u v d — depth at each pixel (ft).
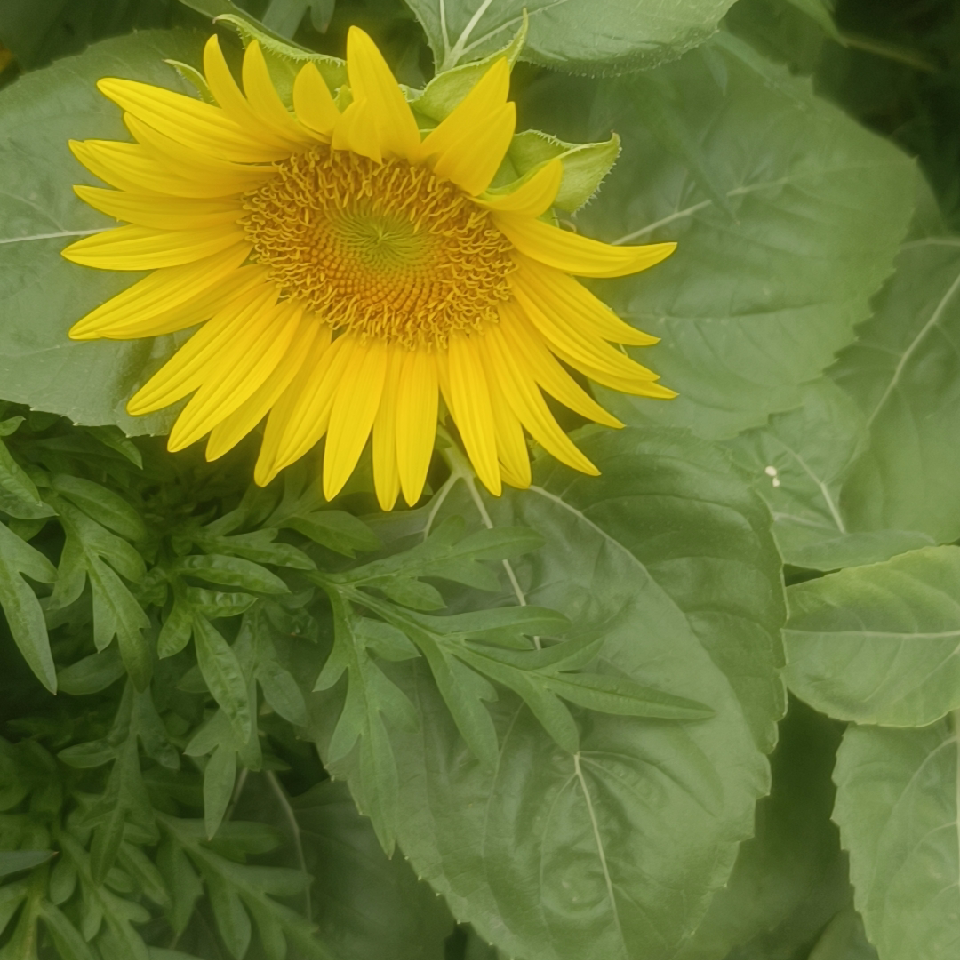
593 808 3.33
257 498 3.32
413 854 3.31
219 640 3.23
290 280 3.26
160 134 3.09
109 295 3.26
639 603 3.36
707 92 3.47
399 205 3.20
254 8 3.34
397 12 3.37
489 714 3.35
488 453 3.28
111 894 3.30
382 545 3.30
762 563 3.34
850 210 3.48
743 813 3.31
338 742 3.22
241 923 3.35
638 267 3.13
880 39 3.74
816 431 3.56
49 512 3.20
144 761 3.40
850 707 3.41
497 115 3.04
